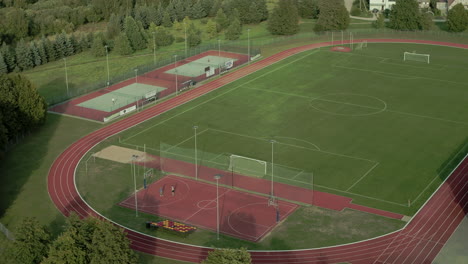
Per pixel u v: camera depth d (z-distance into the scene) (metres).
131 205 108.44
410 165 122.75
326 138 136.38
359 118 148.12
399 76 180.38
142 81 181.75
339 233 99.00
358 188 113.69
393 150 129.75
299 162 124.44
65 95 168.25
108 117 149.50
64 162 126.44
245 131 141.12
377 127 142.38
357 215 104.44
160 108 157.38
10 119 132.25
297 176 117.62
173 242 96.75
